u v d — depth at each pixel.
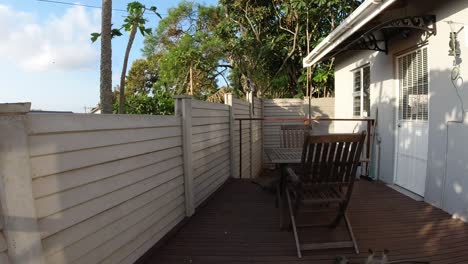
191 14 14.77
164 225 3.04
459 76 3.29
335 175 2.79
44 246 1.64
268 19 12.21
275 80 11.77
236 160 6.09
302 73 11.55
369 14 3.79
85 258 1.95
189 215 3.56
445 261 2.50
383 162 5.14
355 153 2.74
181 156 3.49
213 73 13.77
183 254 2.72
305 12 10.46
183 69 13.01
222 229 3.26
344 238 2.99
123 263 2.36
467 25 3.16
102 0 3.41
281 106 9.74
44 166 1.64
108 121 2.17
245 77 11.99
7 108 1.38
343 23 4.36
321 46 5.75
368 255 2.65
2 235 1.38
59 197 1.74
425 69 4.08
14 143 1.42
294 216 2.99
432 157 3.76
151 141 2.80
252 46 11.87
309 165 2.71
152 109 7.51
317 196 2.91
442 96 3.57
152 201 2.82
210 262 2.58
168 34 15.34
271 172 8.43
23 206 1.46
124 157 2.37
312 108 9.63
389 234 3.03
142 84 23.27
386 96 5.04
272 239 3.01
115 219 2.27
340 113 7.75
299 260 2.60
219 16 14.15
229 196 4.48
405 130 4.57
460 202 3.31
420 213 3.55
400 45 4.54
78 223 1.89
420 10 3.97
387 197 4.19
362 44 5.24
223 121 5.21
